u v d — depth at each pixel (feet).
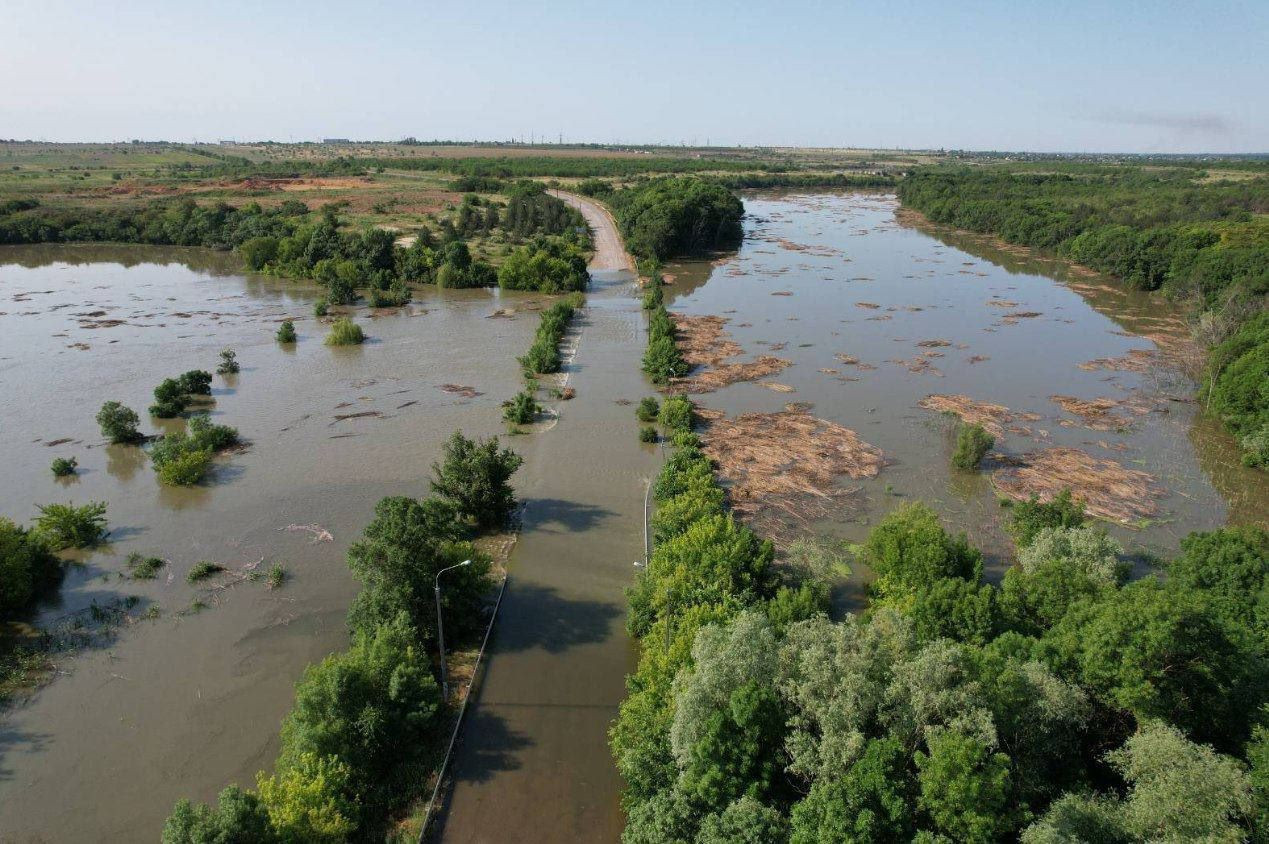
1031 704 80.53
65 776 94.22
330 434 200.23
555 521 157.89
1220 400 208.74
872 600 125.08
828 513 162.91
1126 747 79.61
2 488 169.99
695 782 78.33
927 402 228.84
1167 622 83.92
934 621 106.42
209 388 234.99
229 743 99.50
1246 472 184.24
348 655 104.22
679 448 187.01
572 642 120.98
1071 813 69.97
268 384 240.12
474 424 207.72
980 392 240.32
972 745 70.18
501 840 86.89
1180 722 85.46
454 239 431.84
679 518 140.77
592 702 108.37
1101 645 87.10
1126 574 124.98
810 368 262.88
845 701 78.33
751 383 246.88
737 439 199.21
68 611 126.11
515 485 173.06
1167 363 269.44
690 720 82.23
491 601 130.31
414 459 184.96
